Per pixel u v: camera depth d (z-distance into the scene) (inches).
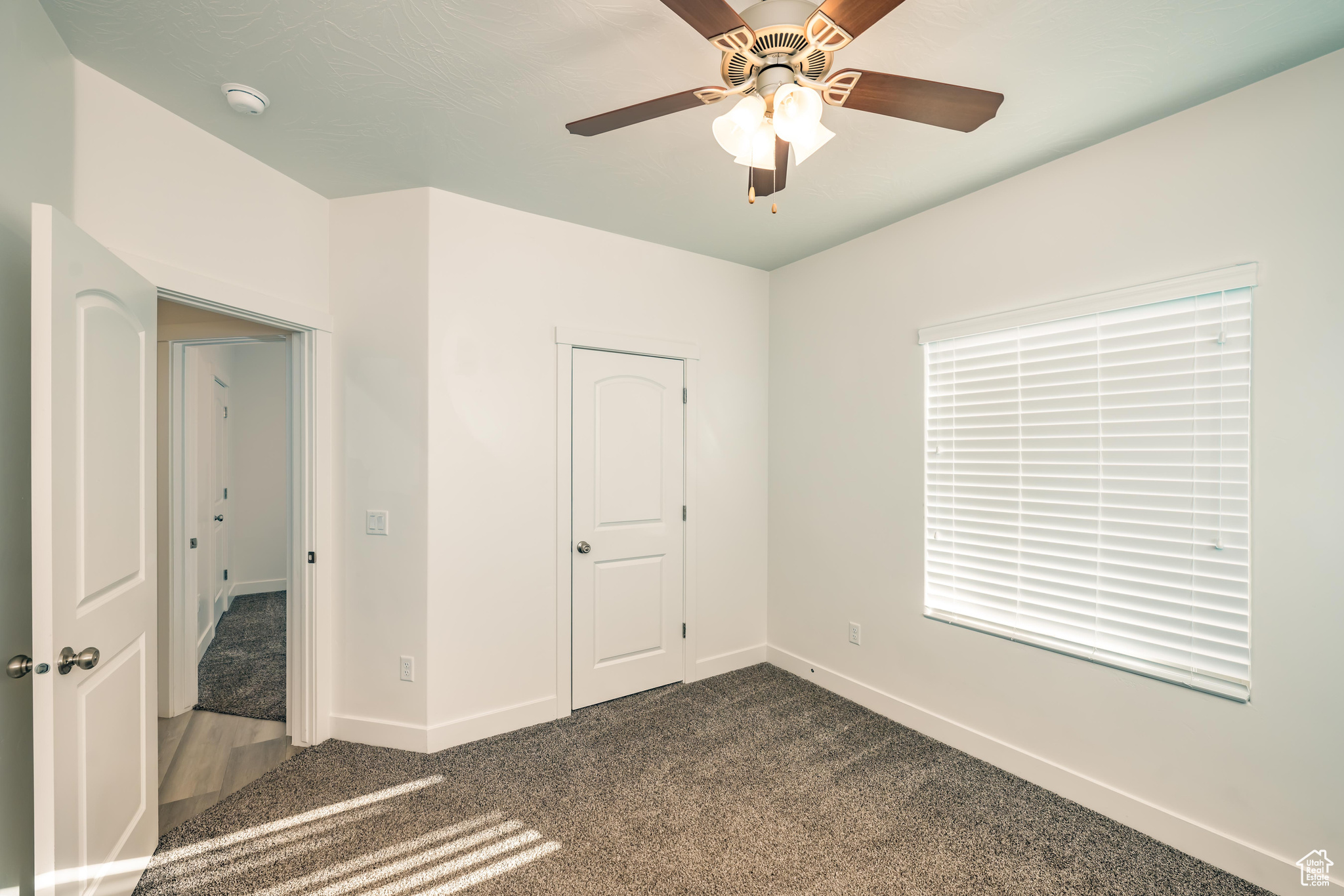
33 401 48.1
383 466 99.2
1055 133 80.1
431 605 97.7
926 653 105.8
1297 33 60.2
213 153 80.8
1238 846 69.4
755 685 127.7
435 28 59.1
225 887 66.6
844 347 122.6
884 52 63.5
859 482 119.0
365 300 100.0
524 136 81.0
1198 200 73.3
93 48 62.2
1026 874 69.7
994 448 96.4
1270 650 67.7
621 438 120.3
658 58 64.2
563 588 111.5
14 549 53.0
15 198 52.5
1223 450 71.9
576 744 100.8
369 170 91.2
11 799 51.7
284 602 197.3
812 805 83.3
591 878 68.6
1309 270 65.0
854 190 97.8
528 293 107.9
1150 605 78.5
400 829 77.3
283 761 94.4
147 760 69.0
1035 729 89.7
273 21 58.2
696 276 130.3
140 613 66.4
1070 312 84.9
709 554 132.9
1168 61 64.8
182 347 113.1
